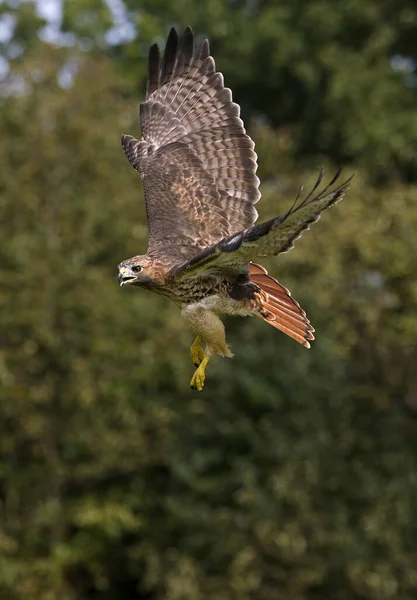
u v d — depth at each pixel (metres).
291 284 21.48
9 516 21.41
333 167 28.08
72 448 21.17
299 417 20.30
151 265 8.47
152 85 9.45
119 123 22.31
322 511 19.58
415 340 22.42
